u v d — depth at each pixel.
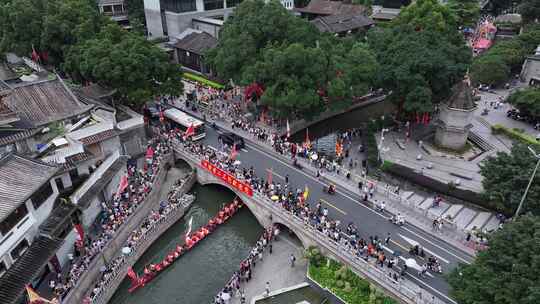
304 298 42.31
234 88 89.75
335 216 49.69
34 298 36.47
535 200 42.62
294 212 48.84
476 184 56.88
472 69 88.00
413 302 37.69
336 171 58.97
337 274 42.38
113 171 54.31
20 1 89.38
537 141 64.62
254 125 74.81
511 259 29.53
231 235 54.53
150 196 56.50
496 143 67.31
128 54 65.06
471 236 45.06
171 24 113.00
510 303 28.42
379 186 54.41
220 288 46.75
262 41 77.50
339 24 110.62
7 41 90.81
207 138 69.62
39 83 54.47
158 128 71.56
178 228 56.31
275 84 66.75
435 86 68.06
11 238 37.84
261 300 42.38
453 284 33.34
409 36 74.50
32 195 41.03
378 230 47.22
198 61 102.19
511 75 94.19
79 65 69.06
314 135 77.88
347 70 70.12
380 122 73.94
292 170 59.84
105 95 64.00
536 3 107.19
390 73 68.25
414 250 43.41
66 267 45.09
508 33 119.19
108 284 43.88
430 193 55.56
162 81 70.75
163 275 48.78
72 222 46.94
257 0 83.25
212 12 116.94
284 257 48.88
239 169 59.50
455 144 66.12
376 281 40.44
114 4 127.44
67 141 51.16
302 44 71.81
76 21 84.31
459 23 119.50
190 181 62.09
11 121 46.59
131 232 51.53
